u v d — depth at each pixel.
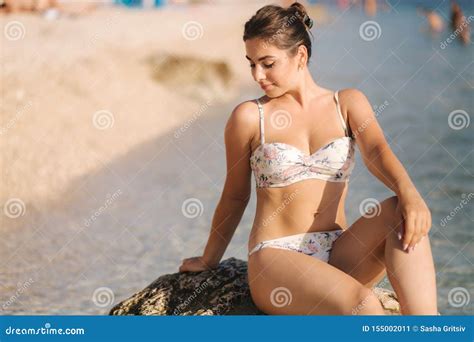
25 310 10.19
